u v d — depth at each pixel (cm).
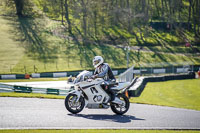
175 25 12212
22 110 1329
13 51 8481
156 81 5969
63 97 2030
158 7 13650
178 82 5947
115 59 8512
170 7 12588
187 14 13612
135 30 11381
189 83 5809
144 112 1495
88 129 1044
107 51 9081
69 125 1096
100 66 1342
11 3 12325
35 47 8969
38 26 10744
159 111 1569
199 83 5825
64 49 9006
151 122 1239
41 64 7781
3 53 8250
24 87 2850
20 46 8912
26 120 1134
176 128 1152
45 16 11906
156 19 12544
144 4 12369
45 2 12756
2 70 7131
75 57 8462
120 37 10594
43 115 1242
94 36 10425
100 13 11238
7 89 2869
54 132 980
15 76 6638
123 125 1150
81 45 9456
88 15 10862
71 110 1296
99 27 11156
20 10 11781
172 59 9119
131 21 11381
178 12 13425
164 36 11238
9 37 9481
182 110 1738
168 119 1332
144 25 11812
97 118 1255
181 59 9200
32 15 11806
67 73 7044
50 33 10225
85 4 11112
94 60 1327
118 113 1375
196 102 3625
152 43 10369
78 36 10225
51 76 6925
